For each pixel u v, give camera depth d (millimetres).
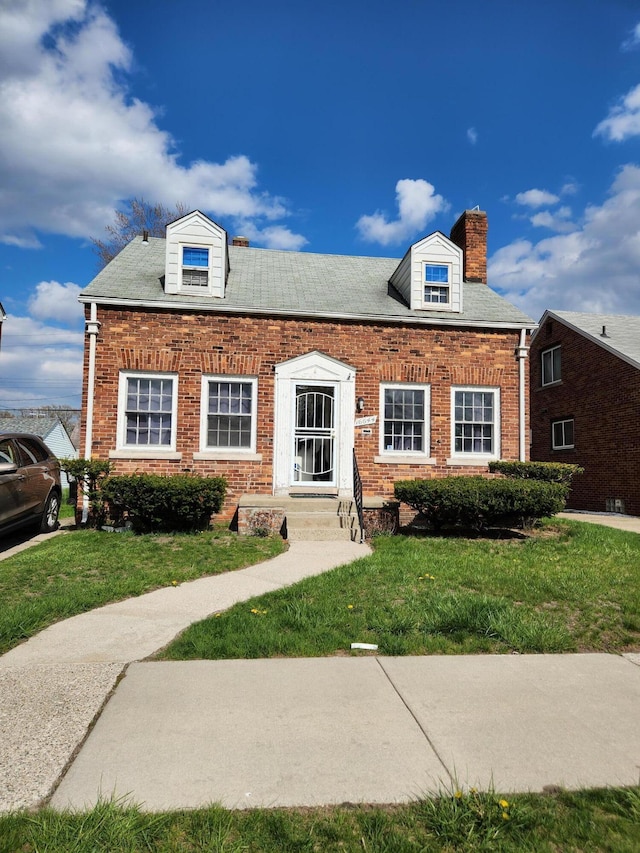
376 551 8156
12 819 2395
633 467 16094
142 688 3748
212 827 2365
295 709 3469
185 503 9430
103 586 6059
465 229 15070
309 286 13008
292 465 11367
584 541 9227
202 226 11664
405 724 3305
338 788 2672
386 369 11836
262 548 8523
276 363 11461
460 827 2393
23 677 3914
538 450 21234
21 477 8633
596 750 3055
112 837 2281
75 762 2865
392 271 14680
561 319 19844
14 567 6895
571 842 2332
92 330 10898
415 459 11773
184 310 11211
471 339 12219
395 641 4562
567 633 4828
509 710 3504
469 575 6574
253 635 4621
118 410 10961
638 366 15836
